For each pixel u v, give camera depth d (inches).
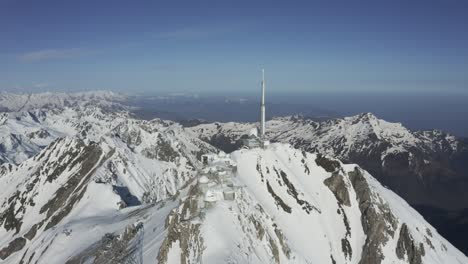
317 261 4670.3
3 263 6604.3
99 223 5964.6
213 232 3230.8
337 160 6279.5
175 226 3454.7
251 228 3708.2
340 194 5866.1
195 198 3890.3
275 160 5910.4
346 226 5497.1
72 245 5393.7
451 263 5989.2
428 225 6978.4
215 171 4581.7
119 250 4062.5
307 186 5910.4
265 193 5182.1
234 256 3006.9
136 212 5979.3
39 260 5492.1
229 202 3843.5
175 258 3193.9
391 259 5206.7
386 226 5526.6
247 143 6156.5
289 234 4800.7
